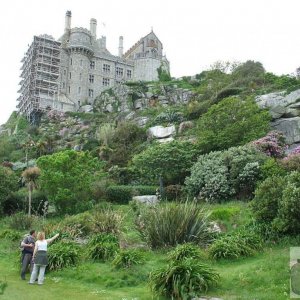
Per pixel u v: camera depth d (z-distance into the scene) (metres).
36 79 82.25
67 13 90.69
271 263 11.45
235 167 27.17
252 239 14.30
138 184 37.97
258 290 10.03
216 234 15.86
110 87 88.38
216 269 12.20
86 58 87.56
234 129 34.28
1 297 10.00
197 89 72.00
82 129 66.56
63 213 29.25
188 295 9.67
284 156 30.48
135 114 66.12
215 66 74.62
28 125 79.00
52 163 29.62
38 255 12.08
